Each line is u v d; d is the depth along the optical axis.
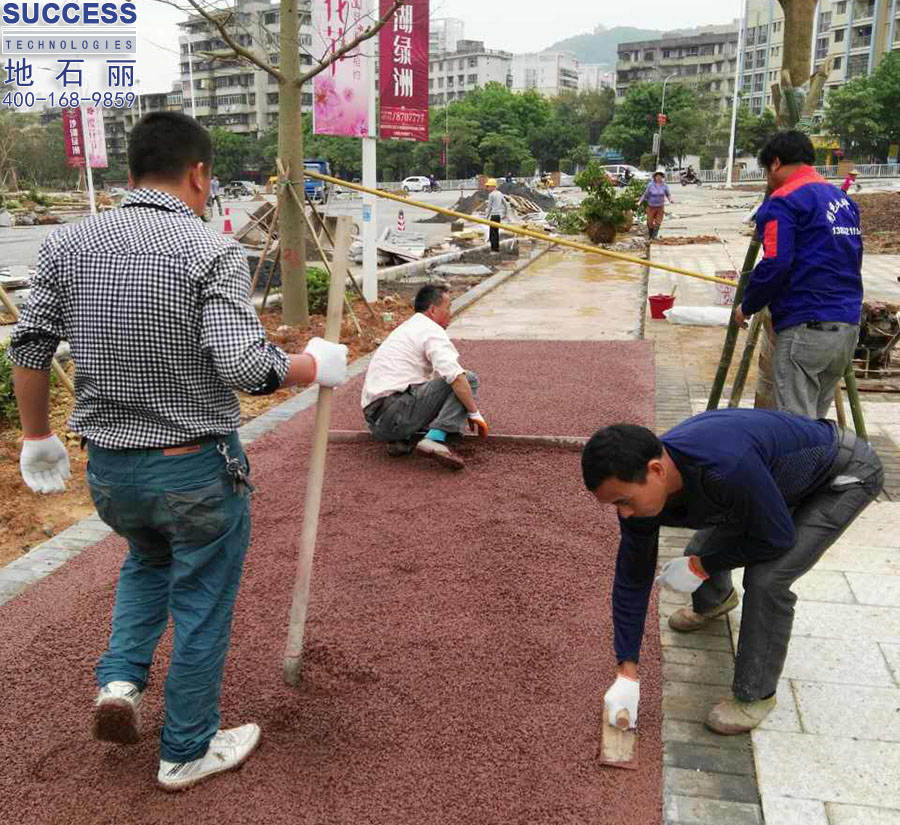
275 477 5.08
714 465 2.39
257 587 3.74
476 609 3.54
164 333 2.19
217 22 7.91
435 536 4.23
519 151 87.62
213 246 2.23
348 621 3.46
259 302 10.59
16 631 3.44
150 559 2.61
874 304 6.97
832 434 2.72
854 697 2.94
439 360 5.04
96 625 3.46
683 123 81.38
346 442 5.72
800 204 4.06
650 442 2.30
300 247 8.98
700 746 2.70
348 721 2.83
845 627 3.39
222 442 2.36
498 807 2.44
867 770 2.58
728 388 7.04
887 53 71.94
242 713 2.87
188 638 2.42
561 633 3.35
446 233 24.45
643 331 9.66
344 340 8.84
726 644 3.29
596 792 2.50
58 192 72.56
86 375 2.27
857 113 70.00
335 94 10.20
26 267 13.82
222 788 2.54
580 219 20.81
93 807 2.47
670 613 3.53
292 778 2.57
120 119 103.88
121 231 2.24
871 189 40.69
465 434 5.64
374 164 10.66
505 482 4.93
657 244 20.11
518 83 183.88
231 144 83.50
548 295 12.65
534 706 2.90
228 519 2.40
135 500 2.32
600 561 3.95
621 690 2.68
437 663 3.15
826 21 90.44
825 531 2.67
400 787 2.52
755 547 2.60
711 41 116.19
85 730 2.81
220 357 2.16
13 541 4.47
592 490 2.36
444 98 141.62
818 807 2.42
